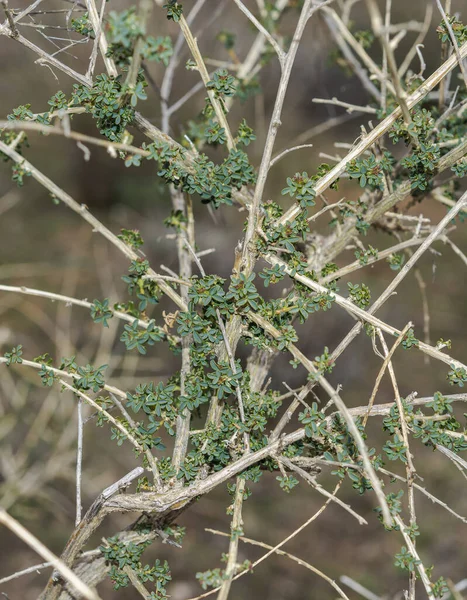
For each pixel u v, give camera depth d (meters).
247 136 1.77
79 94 1.58
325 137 10.41
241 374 1.57
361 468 1.52
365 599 5.07
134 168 10.12
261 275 1.56
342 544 5.67
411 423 1.59
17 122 1.53
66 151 10.09
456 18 1.81
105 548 1.64
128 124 1.68
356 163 1.62
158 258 7.89
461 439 1.57
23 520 5.22
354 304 1.62
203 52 5.44
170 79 2.50
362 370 7.32
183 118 6.60
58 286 8.13
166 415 1.64
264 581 5.22
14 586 4.80
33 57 10.05
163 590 1.66
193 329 1.57
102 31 1.70
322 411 1.58
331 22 2.74
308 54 7.36
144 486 1.64
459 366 1.57
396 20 11.08
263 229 1.60
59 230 9.50
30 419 5.36
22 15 1.68
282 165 9.72
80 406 1.70
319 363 1.58
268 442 1.63
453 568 5.30
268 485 6.35
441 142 1.90
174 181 1.72
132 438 1.65
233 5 5.59
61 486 5.45
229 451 1.65
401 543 5.66
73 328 7.08
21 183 1.61
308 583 5.24
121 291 7.90
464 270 8.98
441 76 1.61
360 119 8.38
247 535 5.69
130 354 5.97
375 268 8.84
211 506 5.97
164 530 1.71
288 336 1.55
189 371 1.69
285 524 5.88
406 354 7.77
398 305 8.27
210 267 6.89
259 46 2.78
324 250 2.09
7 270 7.43
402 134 1.67
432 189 2.16
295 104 10.17
